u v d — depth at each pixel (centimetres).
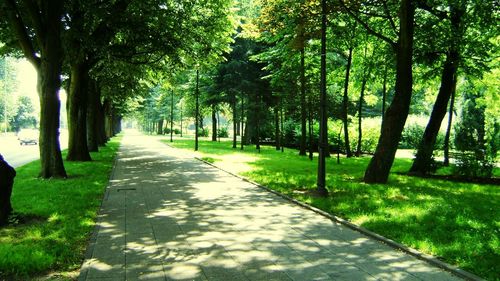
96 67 2422
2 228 740
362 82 2977
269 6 1991
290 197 1108
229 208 969
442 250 625
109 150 3158
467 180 1605
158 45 1886
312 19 1753
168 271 540
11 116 10438
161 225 791
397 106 1460
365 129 3491
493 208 988
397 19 2069
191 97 4884
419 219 842
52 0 1411
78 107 2123
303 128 2942
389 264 582
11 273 524
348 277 528
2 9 1466
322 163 1147
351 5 1625
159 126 9125
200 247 650
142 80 3083
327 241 696
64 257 583
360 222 822
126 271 538
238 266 564
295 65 2741
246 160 2347
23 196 1057
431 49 1789
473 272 542
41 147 1455
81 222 789
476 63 1942
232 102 4369
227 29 2338
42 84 1445
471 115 3847
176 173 1689
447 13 1842
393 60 2114
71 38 1661
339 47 2606
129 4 1764
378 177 1457
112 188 1264
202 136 7619
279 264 575
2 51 2173
